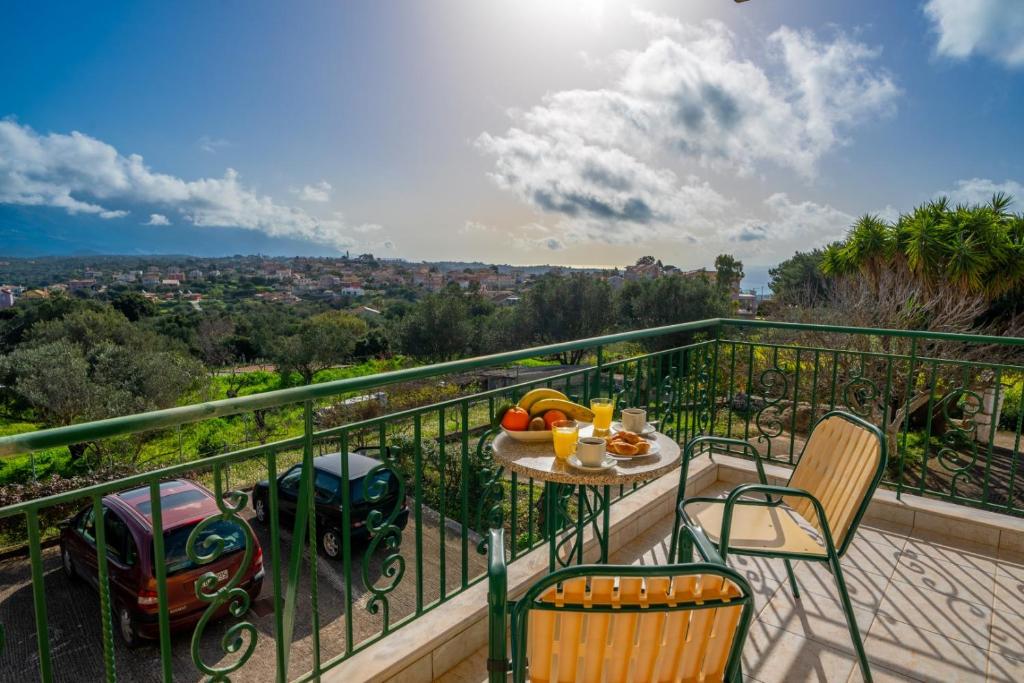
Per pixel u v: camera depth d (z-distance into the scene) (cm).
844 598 170
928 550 266
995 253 1040
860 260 1197
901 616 215
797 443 906
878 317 1081
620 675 104
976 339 270
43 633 107
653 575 92
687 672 107
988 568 249
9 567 962
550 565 224
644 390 318
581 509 228
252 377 2970
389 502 799
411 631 184
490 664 106
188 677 627
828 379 1053
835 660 191
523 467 175
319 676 161
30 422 1659
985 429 1104
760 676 183
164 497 618
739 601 98
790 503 211
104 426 112
